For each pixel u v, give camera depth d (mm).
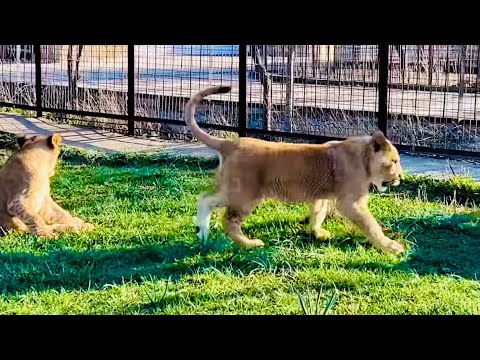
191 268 4246
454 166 6242
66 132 8039
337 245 4660
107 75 9406
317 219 4742
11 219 4895
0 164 6781
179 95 8461
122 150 7180
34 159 4906
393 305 3771
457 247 4617
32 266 4285
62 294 3922
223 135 7613
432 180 5789
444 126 6867
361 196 4547
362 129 7180
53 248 4594
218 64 9484
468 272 4223
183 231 4852
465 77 7434
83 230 4906
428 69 7562
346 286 4016
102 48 9828
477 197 5547
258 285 4008
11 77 9836
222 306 3771
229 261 4336
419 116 6996
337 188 4539
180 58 9422
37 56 8414
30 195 4840
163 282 4051
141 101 8461
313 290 3951
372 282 4047
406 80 7742
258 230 4867
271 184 4535
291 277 4117
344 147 4559
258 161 4500
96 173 6363
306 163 4512
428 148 6324
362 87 7586
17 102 9297
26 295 3908
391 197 5551
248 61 8750
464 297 3875
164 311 3725
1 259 4375
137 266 4309
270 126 7391
